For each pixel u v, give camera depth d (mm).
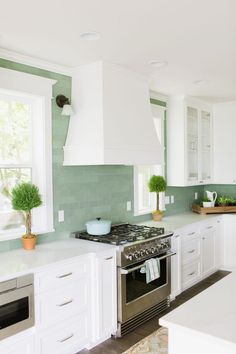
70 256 2773
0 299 2262
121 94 3434
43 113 3254
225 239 5168
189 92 4555
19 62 3018
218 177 5504
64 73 3418
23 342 2420
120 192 4141
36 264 2547
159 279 3631
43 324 2553
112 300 3096
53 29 2453
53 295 2625
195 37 2619
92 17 2260
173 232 3846
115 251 3129
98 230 3436
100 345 3023
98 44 2762
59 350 2682
